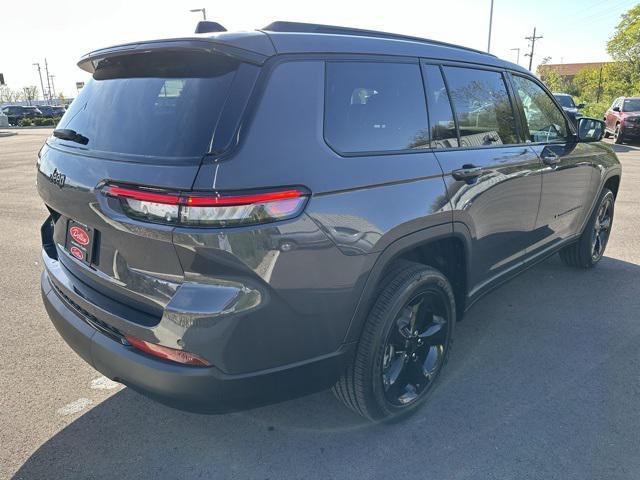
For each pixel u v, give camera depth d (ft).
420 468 7.78
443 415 9.01
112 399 9.55
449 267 9.75
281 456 8.09
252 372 6.61
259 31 7.08
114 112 7.43
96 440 8.45
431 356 9.21
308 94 6.93
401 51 8.60
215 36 6.70
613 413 9.01
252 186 6.07
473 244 9.54
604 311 13.12
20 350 11.26
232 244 6.00
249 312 6.27
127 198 6.40
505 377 10.17
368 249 7.20
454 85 9.55
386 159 7.72
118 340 7.07
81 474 7.71
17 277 15.76
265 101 6.48
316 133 6.88
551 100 12.79
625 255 17.54
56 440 8.43
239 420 8.98
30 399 9.50
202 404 6.63
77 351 7.77
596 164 14.29
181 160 6.18
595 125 13.32
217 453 8.17
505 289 14.57
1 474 7.68
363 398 8.04
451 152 9.07
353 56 7.73
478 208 9.43
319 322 6.96
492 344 11.48
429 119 8.83
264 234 6.16
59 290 8.52
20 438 8.46
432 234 8.31
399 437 8.49
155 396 6.75
